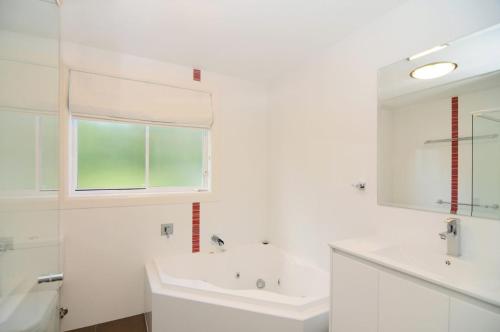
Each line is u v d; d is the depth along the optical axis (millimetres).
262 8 1567
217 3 1521
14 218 1132
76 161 2104
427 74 1413
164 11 1595
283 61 2309
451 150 1314
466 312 888
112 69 2117
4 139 1056
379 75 1649
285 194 2557
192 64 2385
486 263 1158
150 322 1825
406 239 1485
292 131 2469
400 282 1086
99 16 1644
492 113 1168
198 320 1602
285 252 2494
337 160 1958
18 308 1183
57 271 1533
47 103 1373
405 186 1509
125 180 2301
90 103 2020
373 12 1602
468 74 1248
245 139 2740
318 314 1476
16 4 1114
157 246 2299
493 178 1162
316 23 1723
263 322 1482
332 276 1447
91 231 2051
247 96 2756
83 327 2010
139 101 2207
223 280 2459
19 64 1144
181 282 1766
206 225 2525
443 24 1332
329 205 2027
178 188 2514
